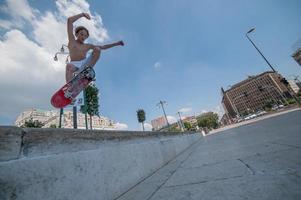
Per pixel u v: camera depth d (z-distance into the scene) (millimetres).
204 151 5395
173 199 1639
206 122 88500
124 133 2869
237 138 6992
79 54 3186
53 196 1299
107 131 2377
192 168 2996
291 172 1580
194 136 14234
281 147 2797
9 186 1048
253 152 2998
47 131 1464
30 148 1284
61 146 1557
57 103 2572
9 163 1096
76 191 1514
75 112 2742
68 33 3244
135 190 2287
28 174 1179
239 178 1780
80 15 3422
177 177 2555
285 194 1207
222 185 1695
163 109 41375
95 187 1757
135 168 2748
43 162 1314
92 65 3143
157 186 2264
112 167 2168
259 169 1910
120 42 3838
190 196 1612
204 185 1839
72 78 2871
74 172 1563
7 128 1169
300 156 2006
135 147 3020
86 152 1807
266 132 5938
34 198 1166
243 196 1340
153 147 3938
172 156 5395
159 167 3879
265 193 1296
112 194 1987
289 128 5188
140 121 36531
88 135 1957
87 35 3455
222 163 2768
